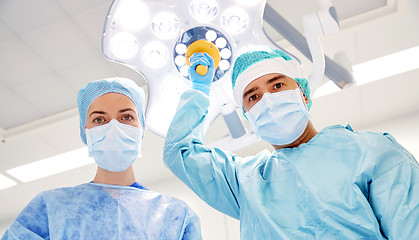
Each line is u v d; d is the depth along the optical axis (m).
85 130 1.53
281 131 1.45
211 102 1.82
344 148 1.30
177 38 1.65
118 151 1.44
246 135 1.89
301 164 1.33
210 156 1.56
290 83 1.57
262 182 1.37
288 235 1.18
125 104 1.54
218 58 1.65
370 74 3.46
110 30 1.59
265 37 1.66
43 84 3.31
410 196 1.06
